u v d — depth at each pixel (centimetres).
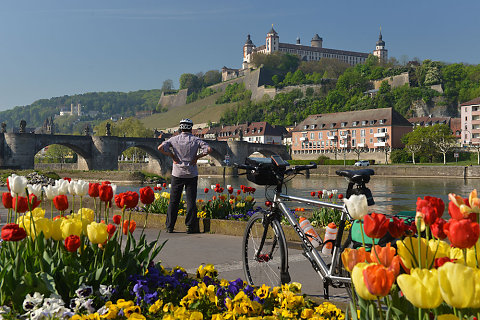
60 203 406
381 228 216
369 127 12112
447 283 149
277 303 358
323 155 12262
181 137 965
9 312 312
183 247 813
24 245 388
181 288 380
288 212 482
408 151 10331
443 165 8844
